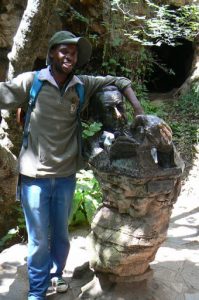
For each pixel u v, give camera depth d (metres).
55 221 2.80
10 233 4.45
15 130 4.29
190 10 6.57
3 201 4.52
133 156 2.50
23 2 6.18
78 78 2.64
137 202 2.56
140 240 2.59
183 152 6.46
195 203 5.42
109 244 2.72
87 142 2.81
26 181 2.65
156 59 9.21
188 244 4.06
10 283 3.18
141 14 7.03
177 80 9.80
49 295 2.97
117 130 2.69
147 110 7.28
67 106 2.57
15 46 3.97
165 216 2.69
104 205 2.84
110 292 2.84
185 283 3.19
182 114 7.42
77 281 3.14
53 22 6.54
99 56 7.29
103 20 6.73
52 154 2.59
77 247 3.83
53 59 2.53
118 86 2.77
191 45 8.77
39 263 2.71
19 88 2.56
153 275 3.20
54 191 2.68
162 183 2.53
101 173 2.63
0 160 4.09
